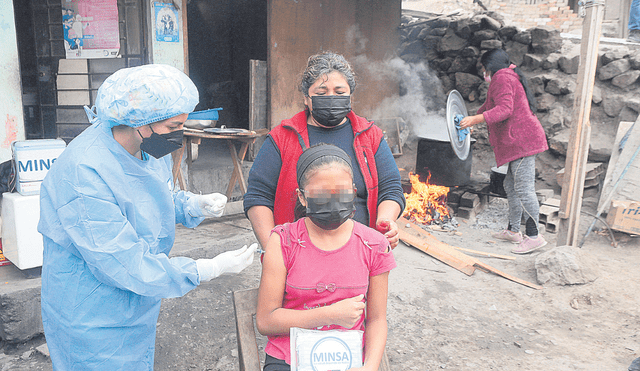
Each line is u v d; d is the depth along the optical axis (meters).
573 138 4.59
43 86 4.90
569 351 3.22
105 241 1.56
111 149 1.67
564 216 4.73
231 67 8.58
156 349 3.11
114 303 1.73
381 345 1.67
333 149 1.60
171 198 1.94
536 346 3.29
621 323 3.59
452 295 4.05
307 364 1.54
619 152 6.06
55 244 1.69
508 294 4.09
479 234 5.68
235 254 1.85
